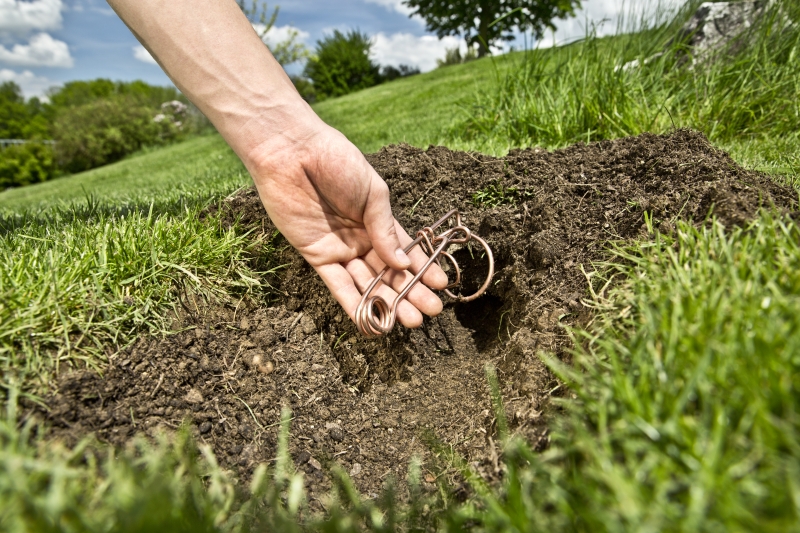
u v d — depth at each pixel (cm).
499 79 518
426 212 233
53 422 125
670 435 87
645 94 421
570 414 117
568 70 465
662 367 100
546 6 1767
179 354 163
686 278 122
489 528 97
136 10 160
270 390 172
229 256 203
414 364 207
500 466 125
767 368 86
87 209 267
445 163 250
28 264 159
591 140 398
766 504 75
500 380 170
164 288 177
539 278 186
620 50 479
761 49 423
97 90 5134
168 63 169
